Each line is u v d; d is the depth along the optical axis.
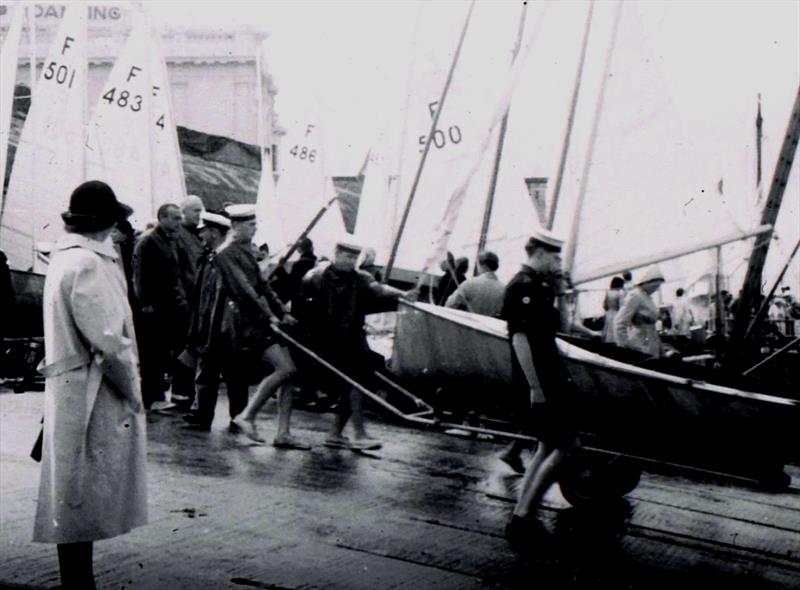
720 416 6.53
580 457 7.03
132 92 18.31
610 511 7.16
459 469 8.54
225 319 9.44
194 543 5.71
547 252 6.35
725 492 8.38
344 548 5.80
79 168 17.72
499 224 15.48
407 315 8.80
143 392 10.75
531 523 6.18
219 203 25.53
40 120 17.61
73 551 4.55
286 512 6.57
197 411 9.73
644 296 12.25
